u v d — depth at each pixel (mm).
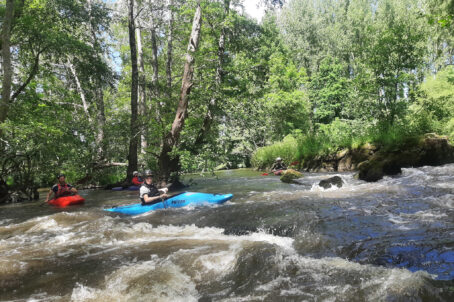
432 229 4195
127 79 20609
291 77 33594
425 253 3426
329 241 4121
